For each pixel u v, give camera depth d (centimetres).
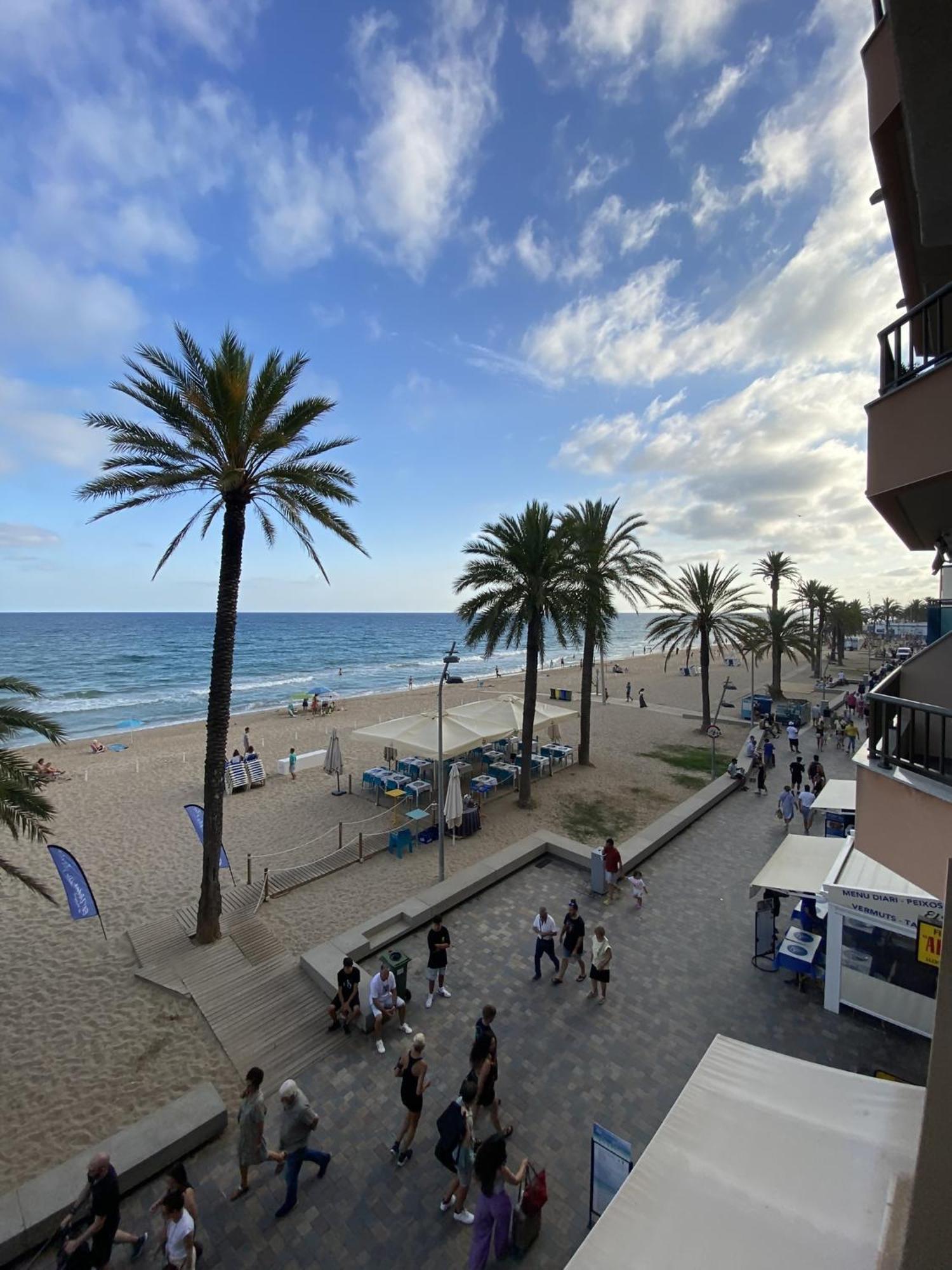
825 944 1023
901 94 275
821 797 1437
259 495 1195
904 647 8300
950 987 248
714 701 4291
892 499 522
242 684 6047
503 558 1923
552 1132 710
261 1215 617
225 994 984
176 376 1101
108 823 1828
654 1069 807
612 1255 377
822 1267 349
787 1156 435
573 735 3072
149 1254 581
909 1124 453
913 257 590
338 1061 840
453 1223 608
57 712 4391
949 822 397
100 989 1015
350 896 1330
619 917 1222
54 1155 696
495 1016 840
